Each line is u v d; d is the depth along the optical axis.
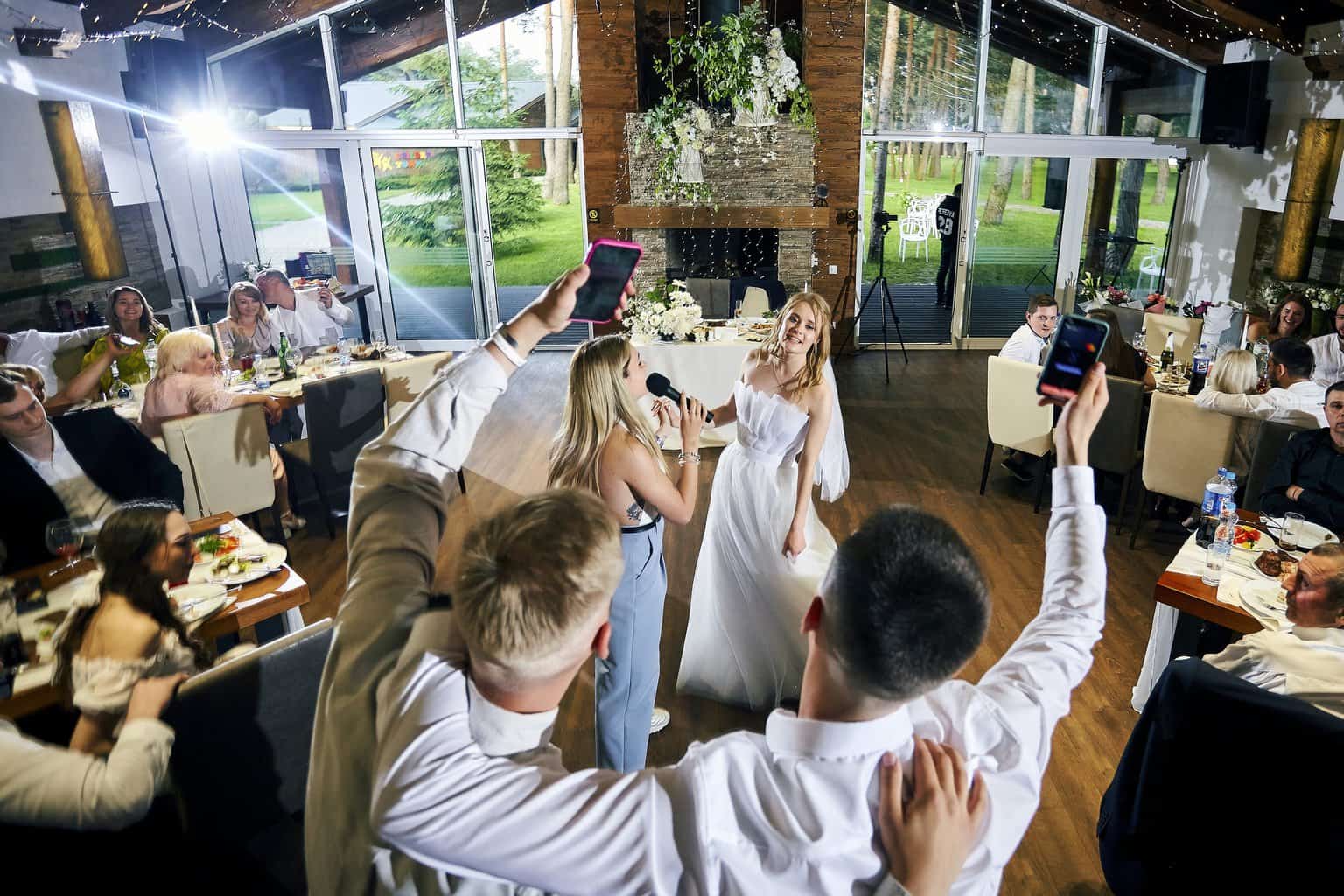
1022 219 8.22
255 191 8.12
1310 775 1.66
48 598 2.46
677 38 7.70
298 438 5.27
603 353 2.12
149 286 7.02
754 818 0.72
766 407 2.74
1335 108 5.99
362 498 0.91
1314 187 6.25
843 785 0.72
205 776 1.88
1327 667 2.05
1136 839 2.01
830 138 7.57
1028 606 3.78
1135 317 6.40
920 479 5.29
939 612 0.69
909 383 7.34
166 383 4.01
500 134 7.75
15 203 5.50
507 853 0.69
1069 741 2.89
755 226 7.69
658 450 2.19
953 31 7.57
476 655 0.74
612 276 1.10
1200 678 1.81
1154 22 7.32
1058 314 4.97
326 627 2.03
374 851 0.76
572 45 7.55
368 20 7.50
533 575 0.72
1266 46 6.82
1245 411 3.85
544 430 6.06
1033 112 7.84
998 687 0.85
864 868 0.72
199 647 2.12
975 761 0.80
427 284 9.97
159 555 1.96
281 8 7.23
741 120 7.43
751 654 2.97
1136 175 8.08
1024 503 4.89
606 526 0.79
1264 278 7.09
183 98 6.96
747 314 6.88
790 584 2.84
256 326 5.46
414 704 0.75
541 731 0.78
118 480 3.26
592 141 7.57
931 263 10.39
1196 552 2.74
